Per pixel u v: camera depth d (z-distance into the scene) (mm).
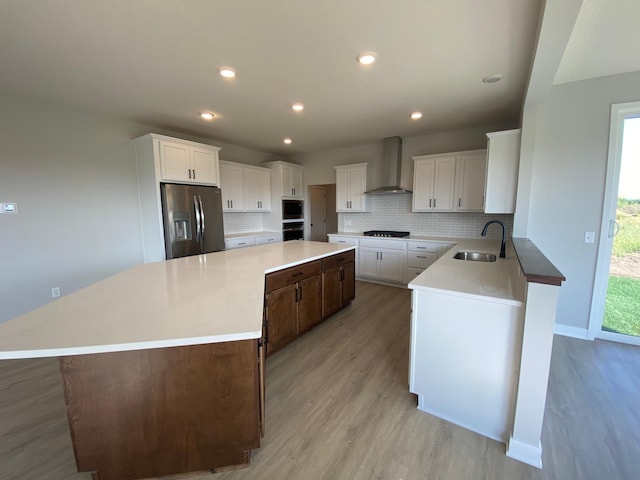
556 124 2734
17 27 1754
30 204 3012
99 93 2811
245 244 4895
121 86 2650
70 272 3312
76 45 1969
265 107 3225
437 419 1744
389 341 2770
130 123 3738
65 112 3193
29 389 2057
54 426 1699
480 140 4133
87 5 1566
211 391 1289
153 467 1303
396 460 1454
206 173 4094
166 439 1287
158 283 1792
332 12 1647
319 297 2969
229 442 1349
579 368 2281
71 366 1170
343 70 2359
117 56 2119
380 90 2771
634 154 2561
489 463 1433
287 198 5781
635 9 1646
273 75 2443
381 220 5223
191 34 1854
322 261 2988
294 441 1571
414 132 4395
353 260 3633
